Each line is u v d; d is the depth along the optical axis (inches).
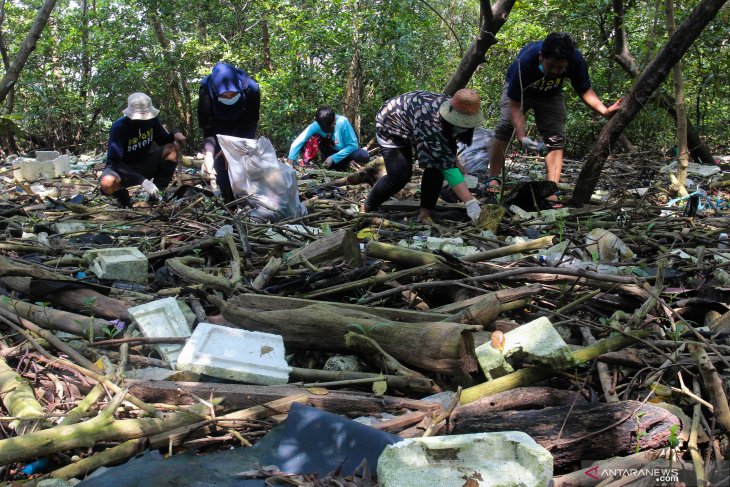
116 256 165.3
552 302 147.9
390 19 495.5
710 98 435.8
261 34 626.5
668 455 96.3
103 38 591.8
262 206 234.4
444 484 84.7
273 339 123.4
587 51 457.4
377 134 239.5
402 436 100.1
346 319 124.3
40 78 610.9
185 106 629.0
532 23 493.0
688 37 241.8
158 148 275.6
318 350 126.9
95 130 636.1
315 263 161.3
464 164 318.7
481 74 530.6
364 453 92.0
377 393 112.3
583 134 458.3
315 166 374.0
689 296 150.9
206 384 111.3
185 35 602.9
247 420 103.2
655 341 125.5
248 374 114.0
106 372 118.3
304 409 98.4
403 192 292.4
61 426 95.0
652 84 248.4
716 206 273.0
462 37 700.0
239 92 258.5
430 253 163.3
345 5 509.0
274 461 92.1
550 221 224.4
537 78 253.6
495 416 103.1
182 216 231.3
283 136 514.9
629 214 239.9
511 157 360.5
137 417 106.3
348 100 524.1
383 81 518.3
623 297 145.3
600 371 118.9
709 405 102.7
